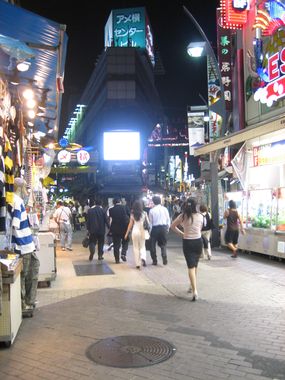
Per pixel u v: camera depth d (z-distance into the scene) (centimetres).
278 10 1450
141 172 6438
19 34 586
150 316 672
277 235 1201
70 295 826
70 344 547
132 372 457
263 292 830
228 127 2183
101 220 1302
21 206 655
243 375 445
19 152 866
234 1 1747
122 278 997
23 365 481
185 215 796
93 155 2859
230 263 1198
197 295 789
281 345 534
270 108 1589
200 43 1548
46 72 713
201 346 533
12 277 524
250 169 1619
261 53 1575
